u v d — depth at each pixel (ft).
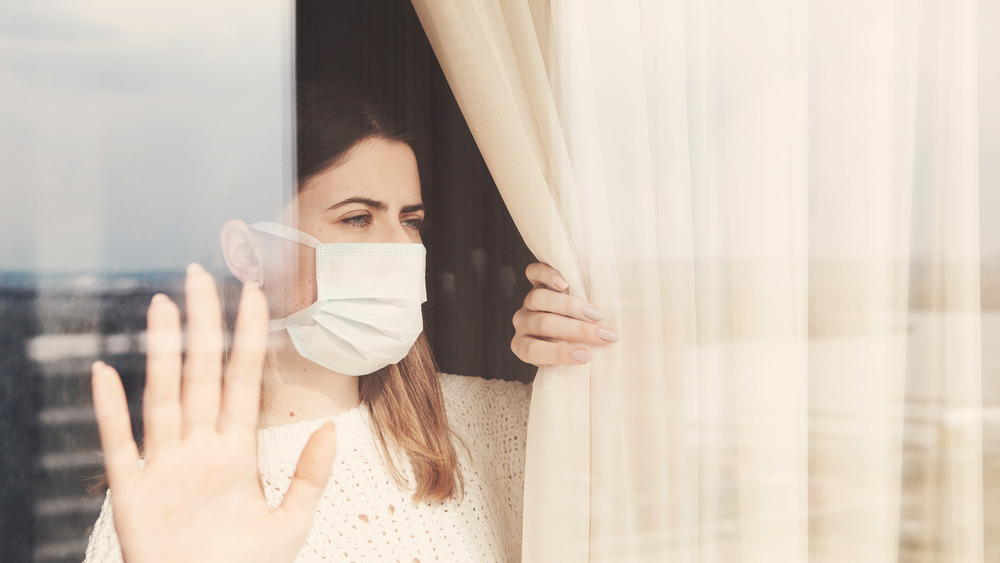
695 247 2.31
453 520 2.57
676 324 2.26
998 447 2.85
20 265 1.72
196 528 1.76
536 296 2.26
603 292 2.19
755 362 2.30
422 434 2.56
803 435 2.37
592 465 2.23
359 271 2.26
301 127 2.20
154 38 1.81
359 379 2.52
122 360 1.82
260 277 2.05
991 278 2.84
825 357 2.47
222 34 1.89
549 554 2.19
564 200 2.14
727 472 2.35
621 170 2.19
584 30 2.12
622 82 2.16
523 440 2.83
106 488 1.81
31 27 1.70
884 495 2.49
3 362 1.71
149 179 1.83
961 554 2.68
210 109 1.89
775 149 2.29
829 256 2.45
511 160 2.08
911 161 2.55
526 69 2.08
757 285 2.29
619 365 2.23
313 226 2.23
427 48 2.48
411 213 2.43
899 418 2.59
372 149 2.31
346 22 2.30
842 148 2.44
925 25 2.63
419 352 2.63
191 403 1.79
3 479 1.72
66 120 1.74
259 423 2.23
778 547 2.33
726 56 2.27
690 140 2.28
